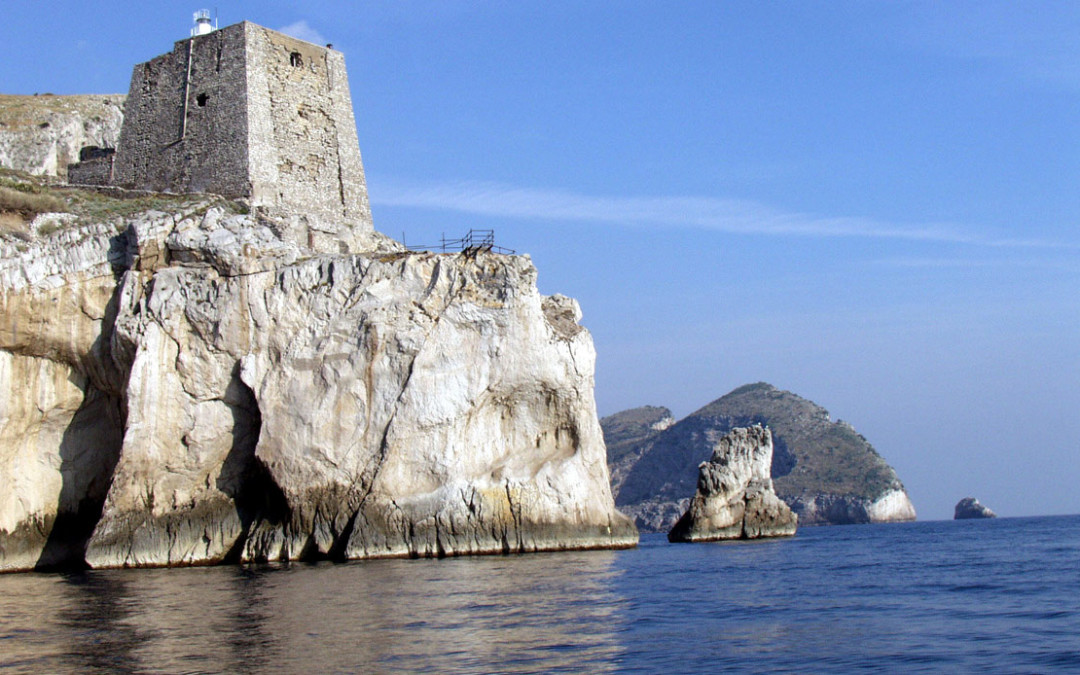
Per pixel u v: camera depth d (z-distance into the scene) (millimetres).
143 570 52188
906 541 93812
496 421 57656
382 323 55125
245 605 36344
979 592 43031
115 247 58375
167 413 55594
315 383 55000
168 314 55781
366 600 36969
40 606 38031
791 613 36000
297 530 54406
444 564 49562
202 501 55906
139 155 66750
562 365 58625
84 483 59062
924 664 27000
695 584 44812
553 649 28484
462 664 26562
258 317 55688
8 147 92188
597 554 57125
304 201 65312
